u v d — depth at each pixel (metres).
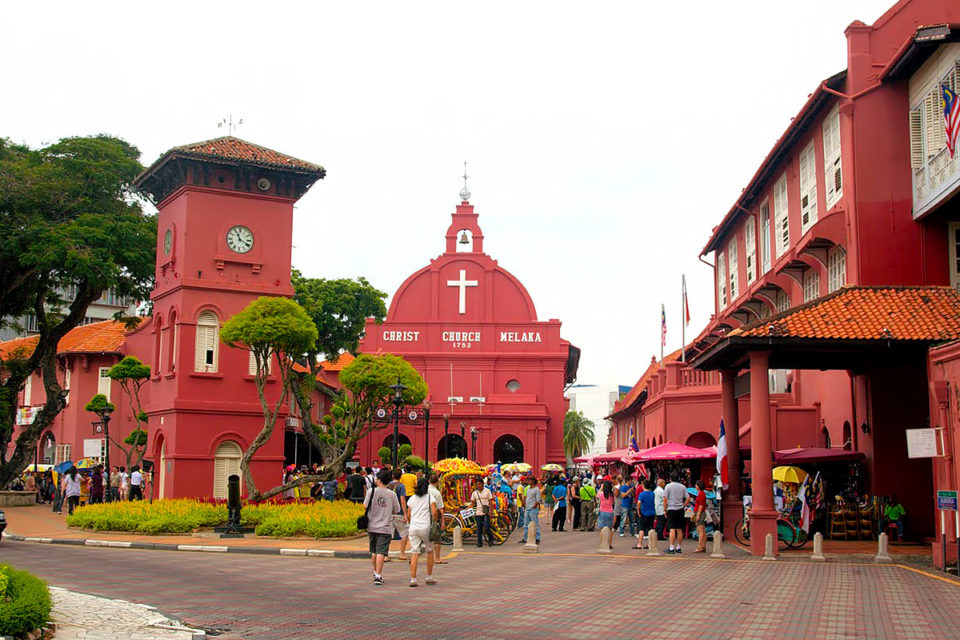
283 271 32.62
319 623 11.48
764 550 20.09
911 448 18.23
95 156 37.97
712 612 12.55
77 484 31.84
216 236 31.66
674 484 21.22
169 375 30.92
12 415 39.44
